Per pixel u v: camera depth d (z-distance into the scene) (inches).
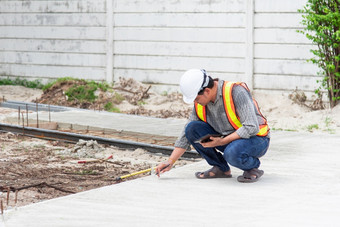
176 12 935.7
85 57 1019.9
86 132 640.4
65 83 910.4
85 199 338.3
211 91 364.5
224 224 289.4
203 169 428.5
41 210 314.8
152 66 961.5
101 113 764.0
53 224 290.0
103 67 1005.2
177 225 288.2
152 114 805.9
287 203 330.6
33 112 764.0
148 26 960.3
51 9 1044.5
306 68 845.8
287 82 861.8
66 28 1032.2
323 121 709.3
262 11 870.4
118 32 984.9
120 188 365.7
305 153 499.8
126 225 288.4
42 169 460.4
